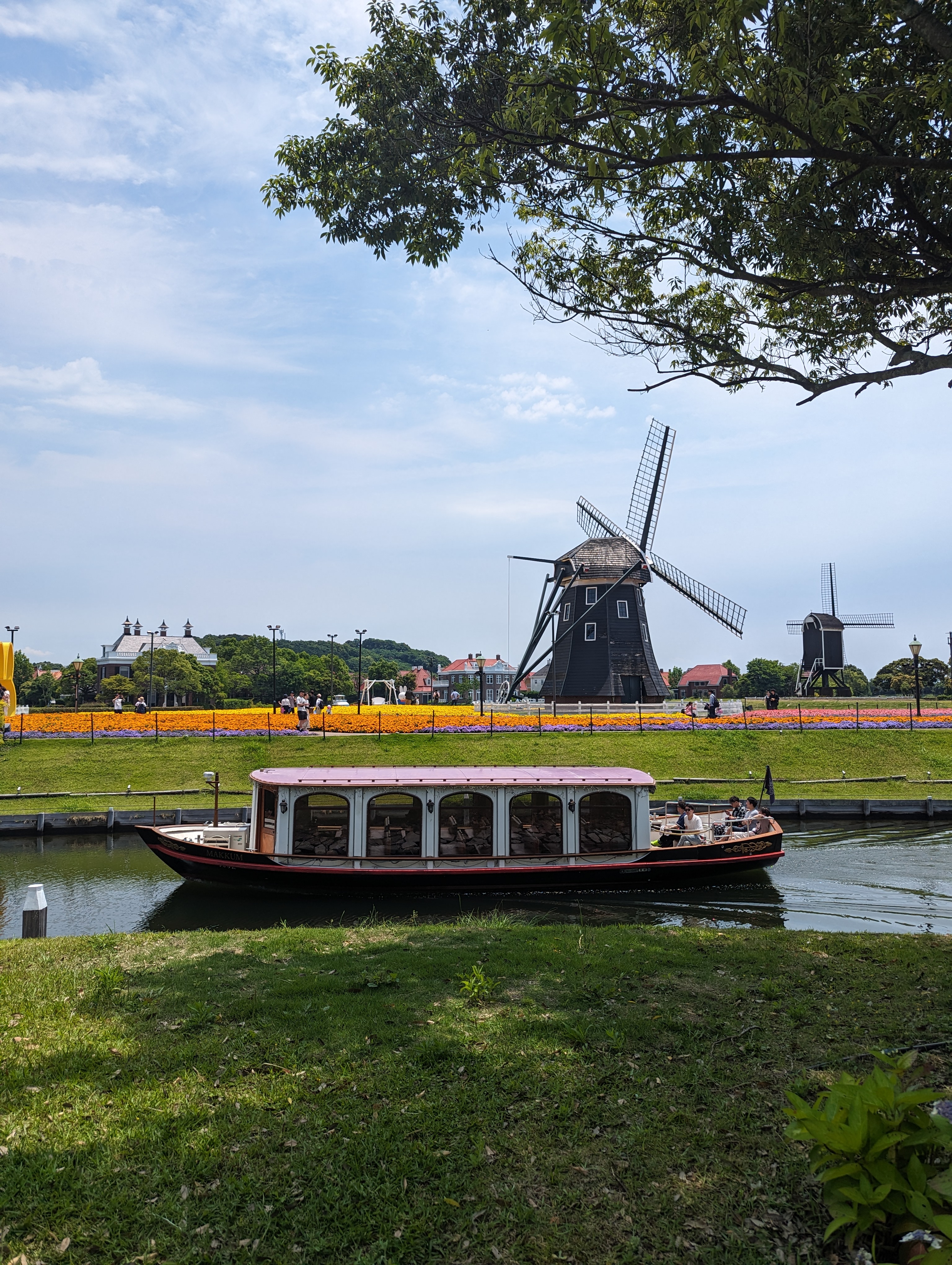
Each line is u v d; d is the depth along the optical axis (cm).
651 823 2384
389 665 12975
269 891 1939
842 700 6469
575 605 5034
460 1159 552
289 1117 602
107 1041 740
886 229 1072
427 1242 475
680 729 4047
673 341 1181
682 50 938
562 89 894
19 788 3094
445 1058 707
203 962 1023
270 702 10856
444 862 1911
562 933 1230
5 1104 619
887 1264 417
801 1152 551
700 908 1828
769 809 3044
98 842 2612
